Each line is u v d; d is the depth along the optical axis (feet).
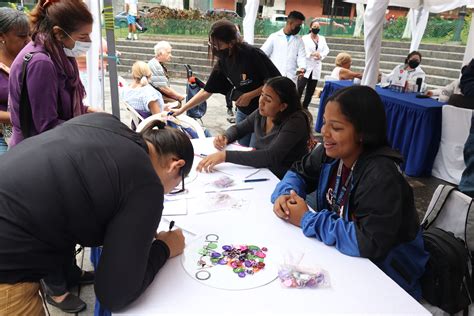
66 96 5.89
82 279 6.79
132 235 2.84
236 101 9.65
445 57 32.73
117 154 2.90
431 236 5.02
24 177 2.87
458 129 12.94
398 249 4.48
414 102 13.87
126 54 36.76
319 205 5.36
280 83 6.93
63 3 5.40
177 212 4.90
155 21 43.16
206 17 47.32
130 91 12.12
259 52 9.37
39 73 5.31
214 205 5.14
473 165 7.99
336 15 65.57
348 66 21.24
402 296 3.50
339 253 4.14
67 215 2.86
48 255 3.05
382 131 4.43
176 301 3.27
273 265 3.84
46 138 3.06
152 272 3.41
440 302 4.79
